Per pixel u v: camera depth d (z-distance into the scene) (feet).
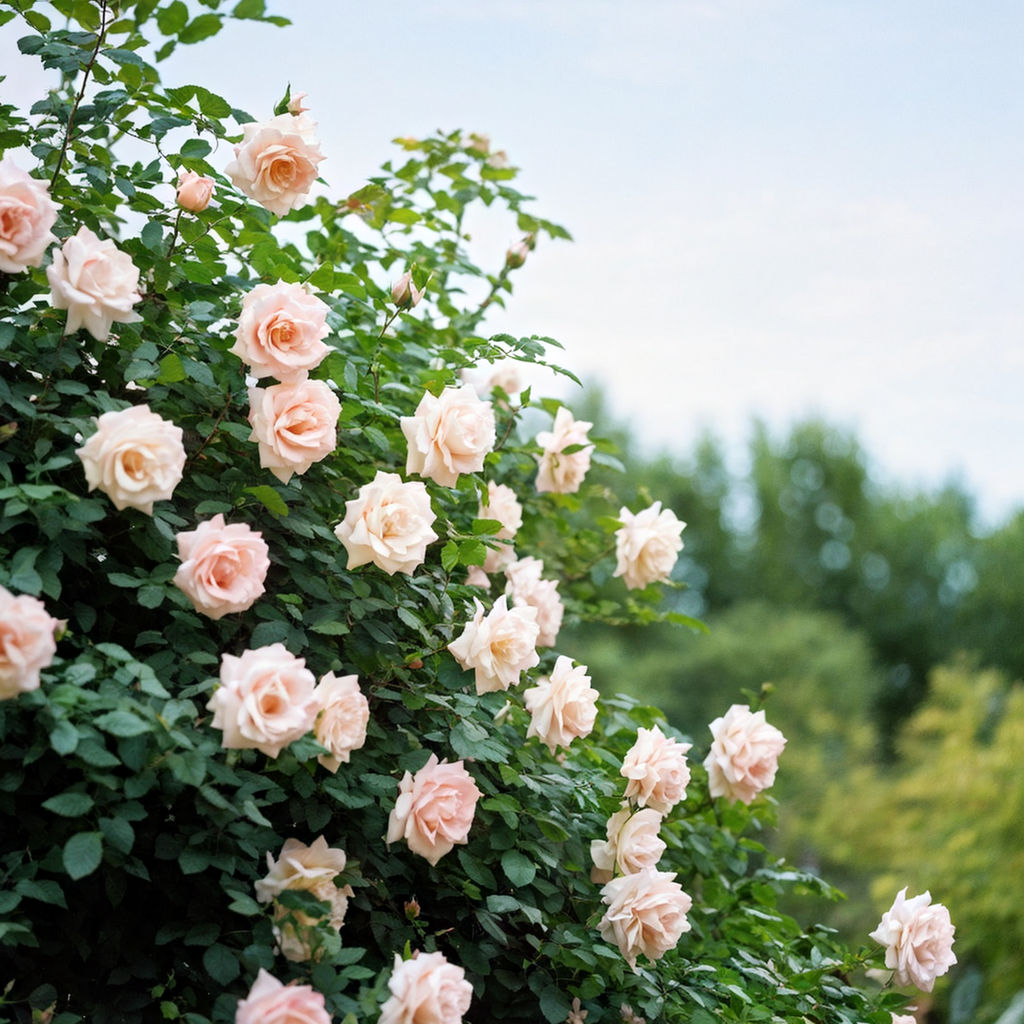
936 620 62.23
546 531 10.94
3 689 4.54
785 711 44.60
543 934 7.02
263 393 5.97
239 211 7.02
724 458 69.05
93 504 5.44
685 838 8.86
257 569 5.55
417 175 10.59
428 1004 5.28
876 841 29.19
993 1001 21.03
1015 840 22.75
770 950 8.57
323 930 5.35
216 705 5.08
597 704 8.96
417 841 5.98
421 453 6.65
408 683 6.60
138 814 5.03
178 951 5.75
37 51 6.08
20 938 4.99
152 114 6.55
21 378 5.99
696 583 65.21
